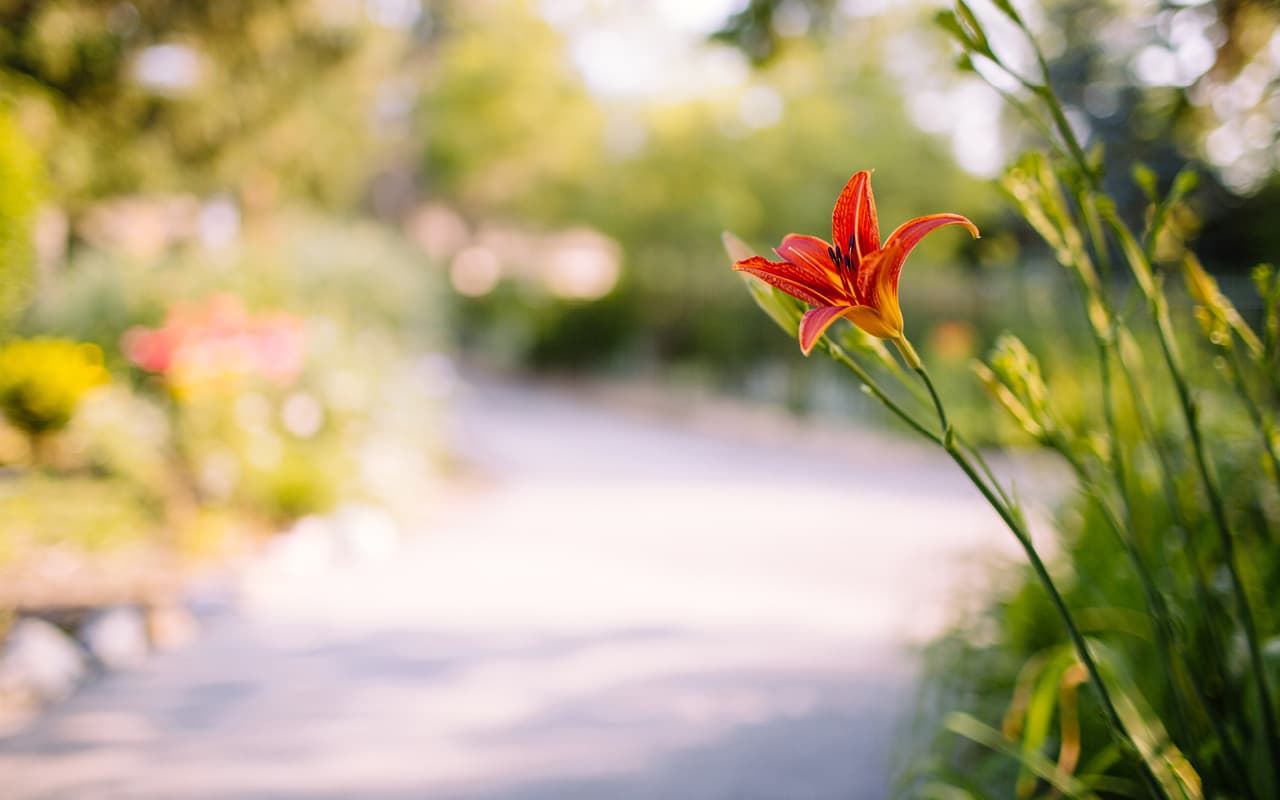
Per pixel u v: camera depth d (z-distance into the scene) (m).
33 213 5.11
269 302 8.88
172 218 11.98
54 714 3.68
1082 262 1.61
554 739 3.51
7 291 5.25
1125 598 2.45
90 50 7.69
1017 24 1.46
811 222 15.72
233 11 8.69
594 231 20.73
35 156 5.11
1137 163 1.48
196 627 4.77
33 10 7.16
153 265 8.52
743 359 15.23
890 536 7.36
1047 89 1.46
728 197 16.52
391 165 24.27
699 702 3.88
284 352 6.83
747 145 16.67
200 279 8.59
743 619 5.10
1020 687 2.52
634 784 3.14
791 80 15.29
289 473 6.49
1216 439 2.66
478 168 24.14
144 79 8.50
